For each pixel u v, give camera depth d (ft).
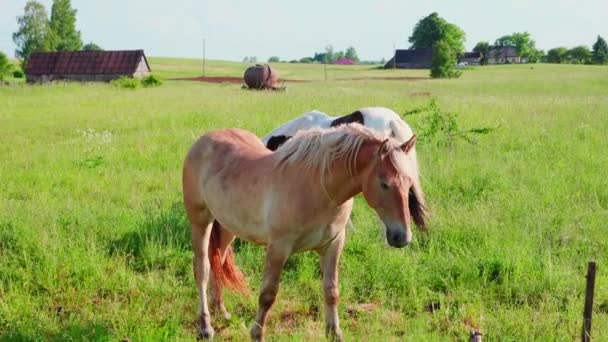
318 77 211.20
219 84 145.89
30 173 34.94
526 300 18.61
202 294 18.02
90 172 35.55
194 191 18.47
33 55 195.11
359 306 19.26
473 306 18.42
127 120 56.70
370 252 22.00
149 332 16.40
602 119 49.85
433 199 27.81
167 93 93.91
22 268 20.75
